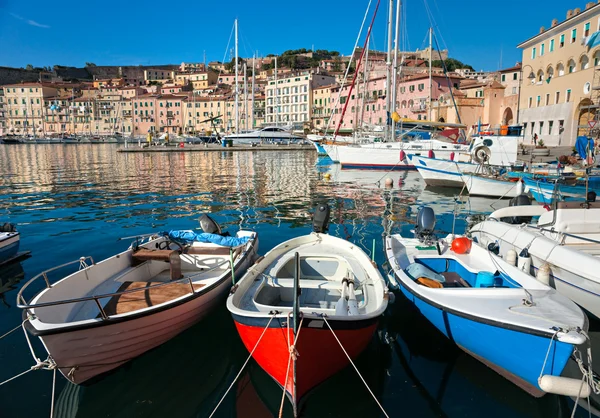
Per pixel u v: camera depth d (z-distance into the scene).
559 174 17.00
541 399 5.09
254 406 5.08
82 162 43.25
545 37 43.69
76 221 14.60
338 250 8.36
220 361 5.97
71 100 118.94
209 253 8.20
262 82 118.81
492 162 21.38
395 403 5.04
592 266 6.72
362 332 5.30
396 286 7.49
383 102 71.50
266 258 7.51
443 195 20.70
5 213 16.09
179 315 6.04
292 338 4.78
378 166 32.00
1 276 9.05
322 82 101.69
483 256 7.59
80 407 5.02
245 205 18.08
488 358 5.43
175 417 4.89
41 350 6.05
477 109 55.62
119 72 150.25
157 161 44.66
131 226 13.81
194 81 131.50
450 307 5.47
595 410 4.91
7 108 119.12
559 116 40.69
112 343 5.34
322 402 5.12
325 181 26.75
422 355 6.06
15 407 4.96
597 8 35.16
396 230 13.24
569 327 4.64
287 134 72.38
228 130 109.25
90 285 6.51
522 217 11.24
